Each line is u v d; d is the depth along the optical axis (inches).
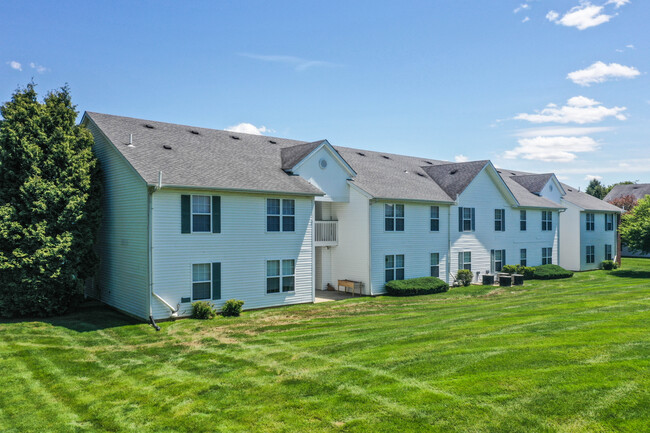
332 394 378.9
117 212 770.2
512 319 630.5
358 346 522.6
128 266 735.1
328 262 1050.7
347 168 989.8
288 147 1046.4
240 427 330.0
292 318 721.0
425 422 320.2
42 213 698.8
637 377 371.6
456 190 1148.5
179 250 705.0
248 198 783.1
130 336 604.1
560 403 334.0
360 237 976.9
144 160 732.0
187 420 345.7
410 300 911.7
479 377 390.6
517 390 359.3
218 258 746.8
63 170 727.7
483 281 1167.6
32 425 347.3
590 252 1546.5
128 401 386.6
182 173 729.6
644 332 509.0
